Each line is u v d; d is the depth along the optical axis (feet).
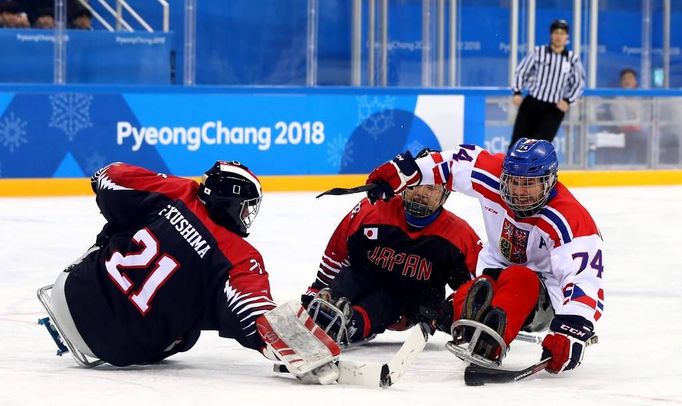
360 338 49.03
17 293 65.51
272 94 137.18
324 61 152.97
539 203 42.52
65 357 45.98
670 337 53.11
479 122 149.89
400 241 49.37
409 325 51.29
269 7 149.38
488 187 45.09
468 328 41.37
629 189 149.38
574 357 41.29
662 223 108.68
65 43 134.21
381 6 152.87
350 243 50.06
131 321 41.16
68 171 127.65
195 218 40.96
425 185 47.60
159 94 131.34
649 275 75.66
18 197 124.98
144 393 38.27
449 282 50.14
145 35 138.10
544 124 144.15
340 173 141.69
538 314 45.03
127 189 42.27
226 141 135.13
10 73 132.16
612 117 155.53
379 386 39.58
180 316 40.96
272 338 38.73
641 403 38.19
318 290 51.62
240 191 40.75
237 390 38.88
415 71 156.87
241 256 40.60
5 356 46.16
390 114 144.25
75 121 127.54
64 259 80.18
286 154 138.41
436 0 154.92
